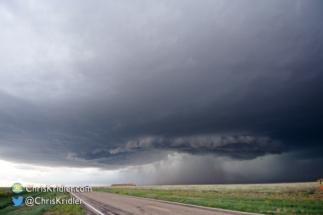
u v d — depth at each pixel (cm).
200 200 2769
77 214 1767
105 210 2006
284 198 2869
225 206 1984
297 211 1612
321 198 2762
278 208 1823
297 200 2530
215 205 2095
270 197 3103
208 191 5194
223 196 3525
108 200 3241
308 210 1680
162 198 3338
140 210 1919
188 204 2341
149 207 2139
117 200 3209
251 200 2739
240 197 3209
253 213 1559
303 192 3697
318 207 1853
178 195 4025
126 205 2427
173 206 2170
